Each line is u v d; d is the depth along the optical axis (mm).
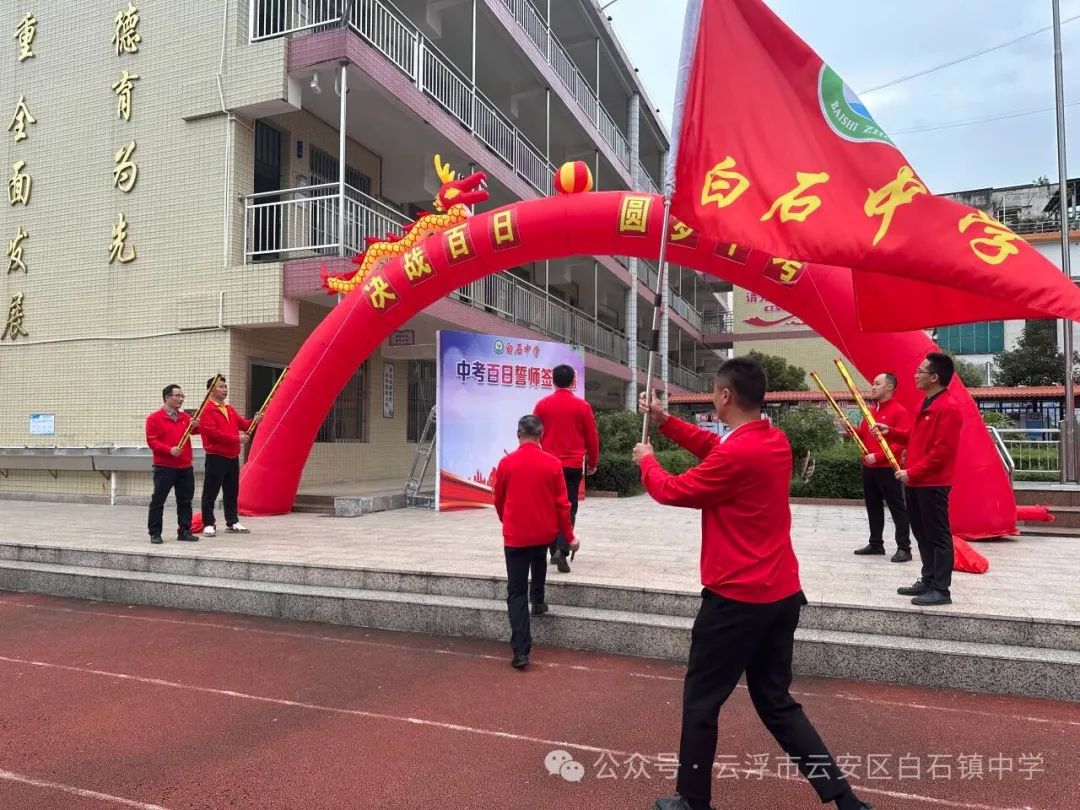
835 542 7582
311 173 12125
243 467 9570
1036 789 3156
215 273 10516
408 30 12422
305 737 3719
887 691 4258
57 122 11703
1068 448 9812
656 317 3301
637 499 12812
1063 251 10008
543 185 17797
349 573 6016
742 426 2812
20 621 5934
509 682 4461
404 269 8461
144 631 5613
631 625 4941
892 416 6523
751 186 4113
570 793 3141
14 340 11836
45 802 3082
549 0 16625
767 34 4250
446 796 3123
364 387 13125
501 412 10453
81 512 10055
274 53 10258
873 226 4023
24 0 12000
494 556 6473
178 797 3123
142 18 11164
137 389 10938
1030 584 5348
